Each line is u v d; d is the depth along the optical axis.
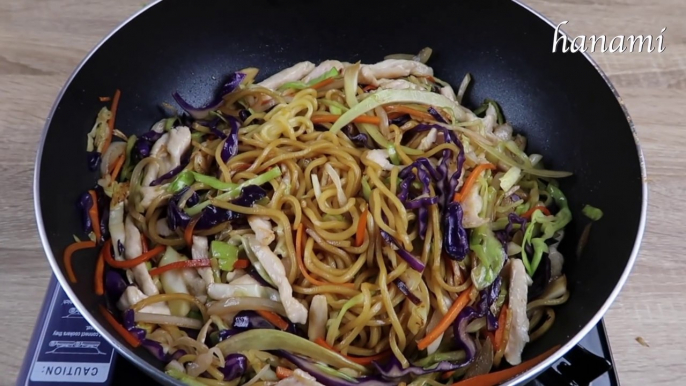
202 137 0.47
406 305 0.41
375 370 0.40
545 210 0.45
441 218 0.41
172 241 0.43
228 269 0.41
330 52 0.51
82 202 0.43
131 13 0.54
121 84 0.46
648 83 0.51
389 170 0.43
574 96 0.45
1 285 0.44
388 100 0.45
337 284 0.41
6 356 0.42
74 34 0.53
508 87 0.48
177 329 0.41
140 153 0.45
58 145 0.41
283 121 0.45
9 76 0.51
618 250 0.40
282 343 0.39
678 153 0.48
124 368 0.41
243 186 0.42
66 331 0.42
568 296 0.42
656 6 0.55
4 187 0.47
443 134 0.45
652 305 0.43
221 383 0.39
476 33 0.48
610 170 0.42
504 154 0.46
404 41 0.51
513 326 0.41
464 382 0.38
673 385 0.41
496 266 0.41
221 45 0.49
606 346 0.41
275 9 0.49
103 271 0.42
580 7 0.55
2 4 0.54
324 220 0.42
